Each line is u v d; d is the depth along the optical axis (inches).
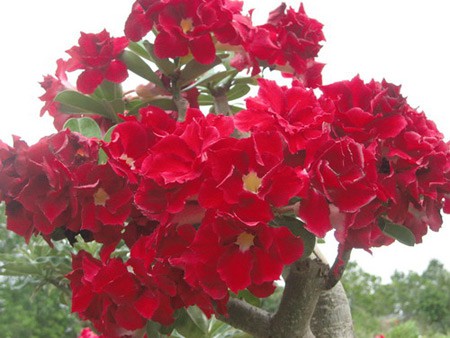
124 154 22.5
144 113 22.8
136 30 25.7
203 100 31.1
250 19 27.9
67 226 22.6
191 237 19.5
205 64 26.0
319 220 18.8
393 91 22.7
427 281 325.1
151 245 20.1
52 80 29.4
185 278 19.2
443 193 22.4
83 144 22.5
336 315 27.0
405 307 317.7
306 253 21.0
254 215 18.2
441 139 22.9
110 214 22.0
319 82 28.8
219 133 20.0
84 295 21.8
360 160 19.1
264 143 18.6
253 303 27.3
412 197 21.3
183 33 24.8
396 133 20.8
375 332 262.5
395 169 21.2
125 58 27.7
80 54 27.7
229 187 18.3
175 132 21.0
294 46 27.8
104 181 21.9
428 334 291.9
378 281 296.2
